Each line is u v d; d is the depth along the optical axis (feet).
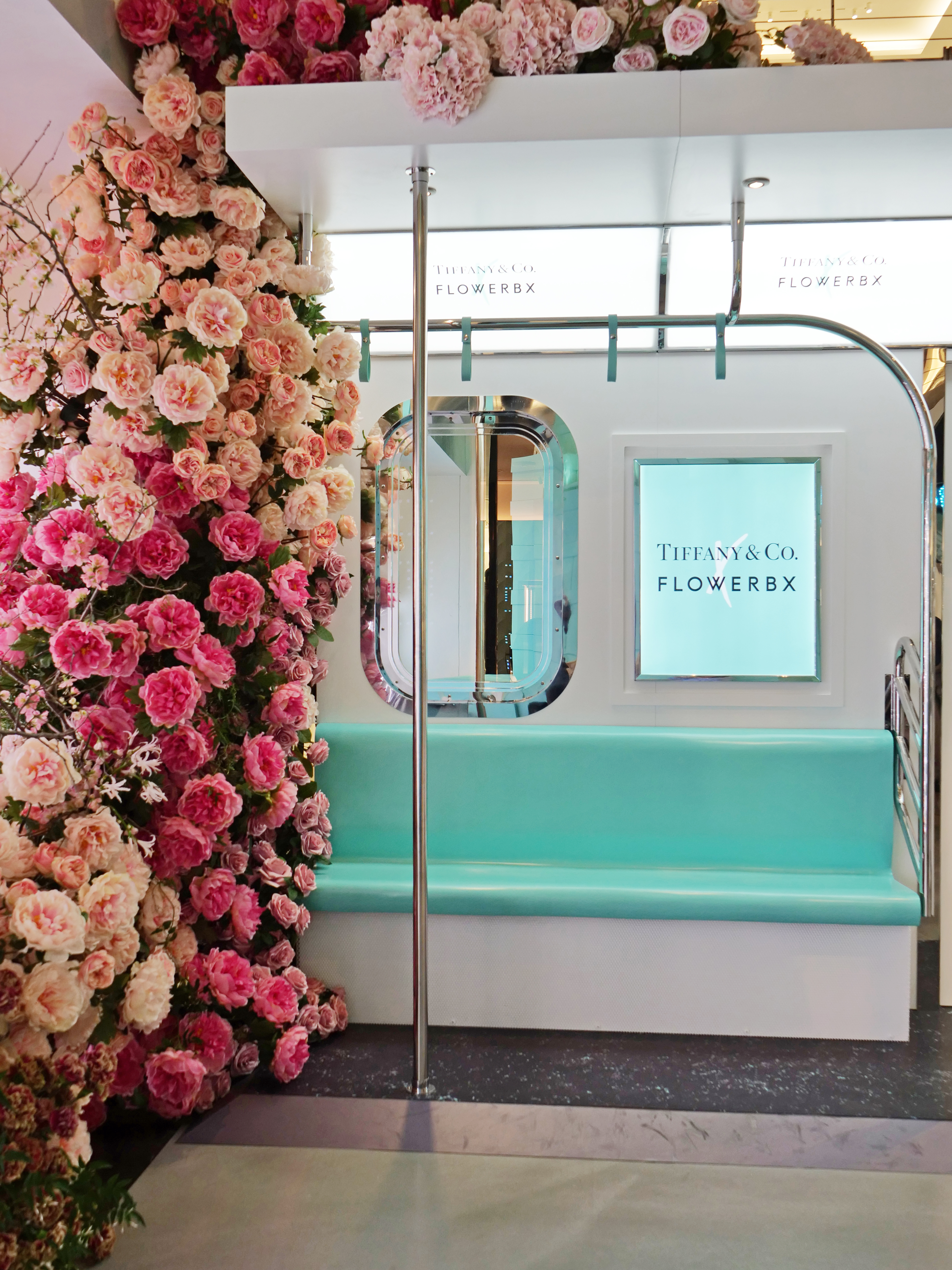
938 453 11.95
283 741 9.60
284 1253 6.78
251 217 8.91
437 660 12.65
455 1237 6.97
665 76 8.05
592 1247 6.89
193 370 7.87
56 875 6.63
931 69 7.91
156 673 7.96
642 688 12.42
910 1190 7.64
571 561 12.39
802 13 10.84
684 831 11.80
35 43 8.09
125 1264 6.65
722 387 12.23
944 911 11.86
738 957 10.71
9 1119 5.61
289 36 8.96
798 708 12.25
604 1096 9.21
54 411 8.70
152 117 8.48
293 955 9.89
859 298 11.39
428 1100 9.07
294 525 9.08
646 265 11.09
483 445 12.57
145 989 6.97
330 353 9.57
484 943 10.91
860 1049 10.41
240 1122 8.61
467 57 8.00
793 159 8.52
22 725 7.50
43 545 7.86
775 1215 7.30
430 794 12.01
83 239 8.61
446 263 11.14
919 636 12.08
